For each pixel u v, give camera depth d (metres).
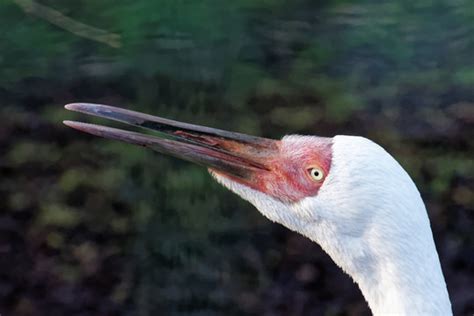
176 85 12.09
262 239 13.14
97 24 10.94
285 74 12.38
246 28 11.35
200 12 10.83
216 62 11.54
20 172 13.83
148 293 13.08
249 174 7.40
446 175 13.53
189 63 11.45
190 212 12.92
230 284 13.02
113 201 13.43
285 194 7.27
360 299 13.16
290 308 13.03
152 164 13.05
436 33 11.66
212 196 12.87
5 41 11.24
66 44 11.42
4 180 13.80
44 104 13.47
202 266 13.01
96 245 13.38
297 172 7.23
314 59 12.18
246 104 12.64
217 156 7.49
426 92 12.86
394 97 13.05
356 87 12.78
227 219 12.96
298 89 12.68
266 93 12.60
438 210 13.50
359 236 6.98
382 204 6.89
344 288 13.16
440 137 13.41
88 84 12.31
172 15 10.77
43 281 13.35
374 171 6.95
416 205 6.87
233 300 12.97
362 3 11.54
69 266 13.41
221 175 7.48
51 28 11.24
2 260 13.47
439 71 12.34
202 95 12.15
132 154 13.24
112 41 10.99
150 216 13.08
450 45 11.73
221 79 11.93
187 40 11.01
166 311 13.03
